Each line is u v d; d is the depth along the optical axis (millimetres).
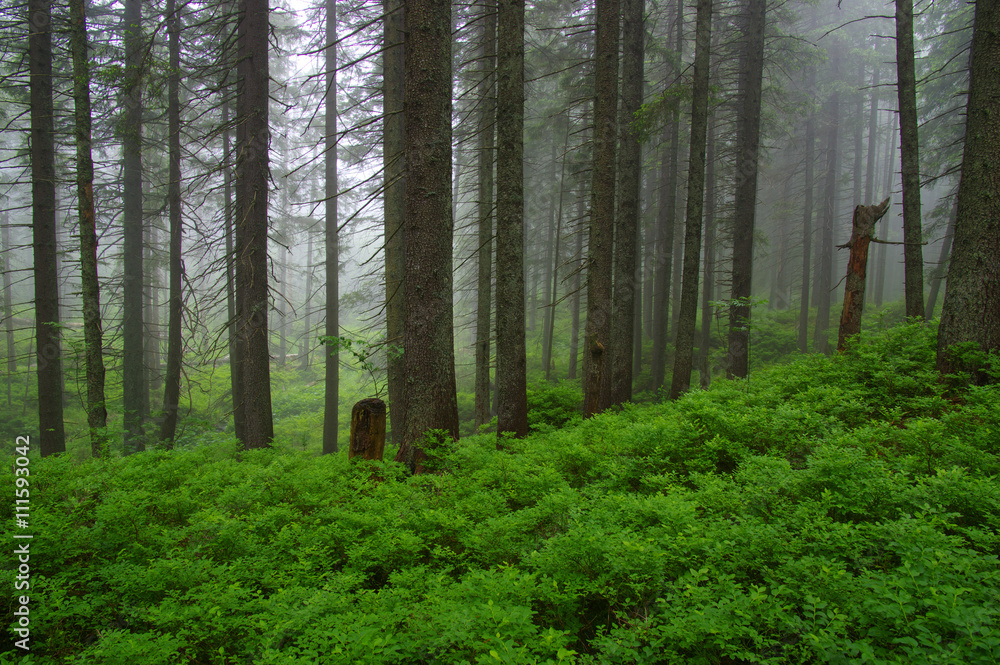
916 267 10680
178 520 5691
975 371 7602
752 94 15281
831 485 4496
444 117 7906
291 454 8523
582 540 3707
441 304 7988
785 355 24047
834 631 2672
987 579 2928
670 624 3016
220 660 3359
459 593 3383
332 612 3389
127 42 13297
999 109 7691
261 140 10875
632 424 7426
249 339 10766
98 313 10555
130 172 15773
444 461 7316
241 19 10906
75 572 4172
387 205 11539
